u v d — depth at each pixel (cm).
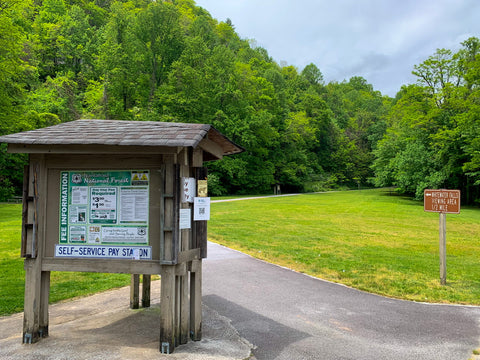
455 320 571
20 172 3622
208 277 802
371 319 570
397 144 4550
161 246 406
